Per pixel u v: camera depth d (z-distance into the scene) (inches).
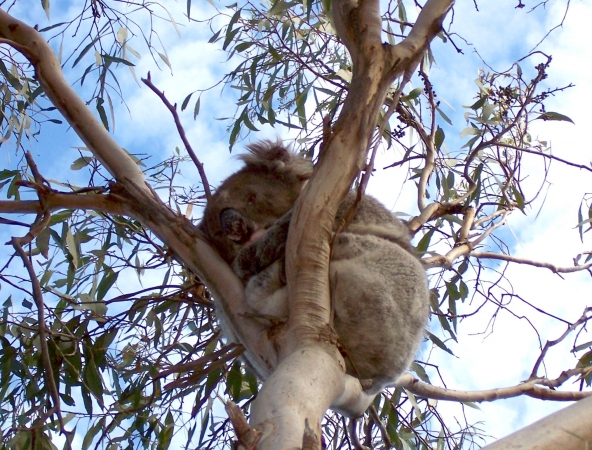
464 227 177.9
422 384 155.8
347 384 104.0
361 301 132.6
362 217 150.8
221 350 123.7
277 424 79.5
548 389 160.1
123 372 162.6
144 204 131.3
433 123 185.0
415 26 132.0
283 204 175.6
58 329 166.4
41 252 155.9
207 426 167.8
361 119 116.3
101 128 138.2
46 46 143.3
